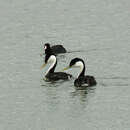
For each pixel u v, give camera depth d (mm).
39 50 40625
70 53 39969
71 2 55750
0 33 45562
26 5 54688
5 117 26859
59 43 42500
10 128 25375
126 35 44156
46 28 47000
